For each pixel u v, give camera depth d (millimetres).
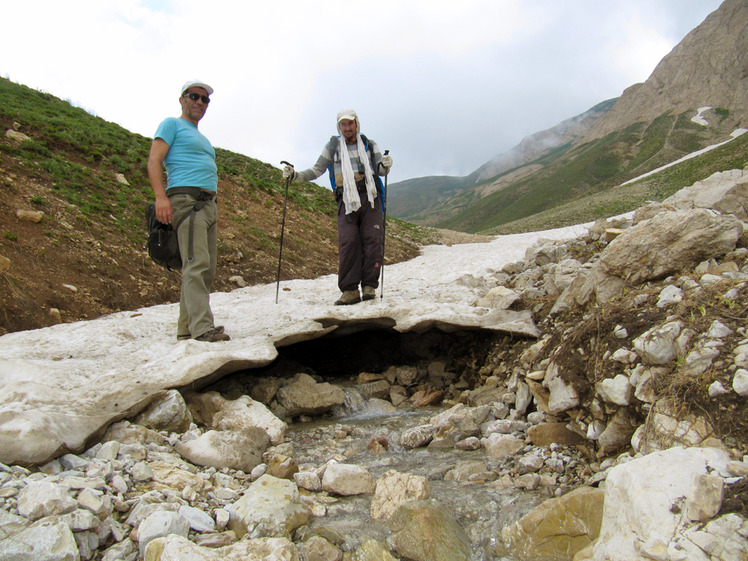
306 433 4000
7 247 6770
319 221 16594
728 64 150750
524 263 7789
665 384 2643
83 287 6988
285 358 5664
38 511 2043
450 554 2223
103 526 2141
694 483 1893
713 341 2627
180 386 3699
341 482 2859
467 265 11656
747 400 2320
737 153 51156
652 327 3053
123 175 12016
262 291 8414
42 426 2684
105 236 8578
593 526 2221
